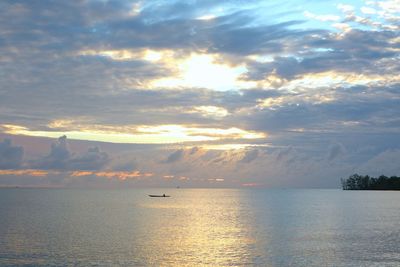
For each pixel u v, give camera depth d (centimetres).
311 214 11762
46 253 5372
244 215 11481
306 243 6222
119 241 6381
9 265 4747
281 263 4862
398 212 12381
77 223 9000
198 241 6444
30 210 13112
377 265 4716
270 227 8419
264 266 4712
